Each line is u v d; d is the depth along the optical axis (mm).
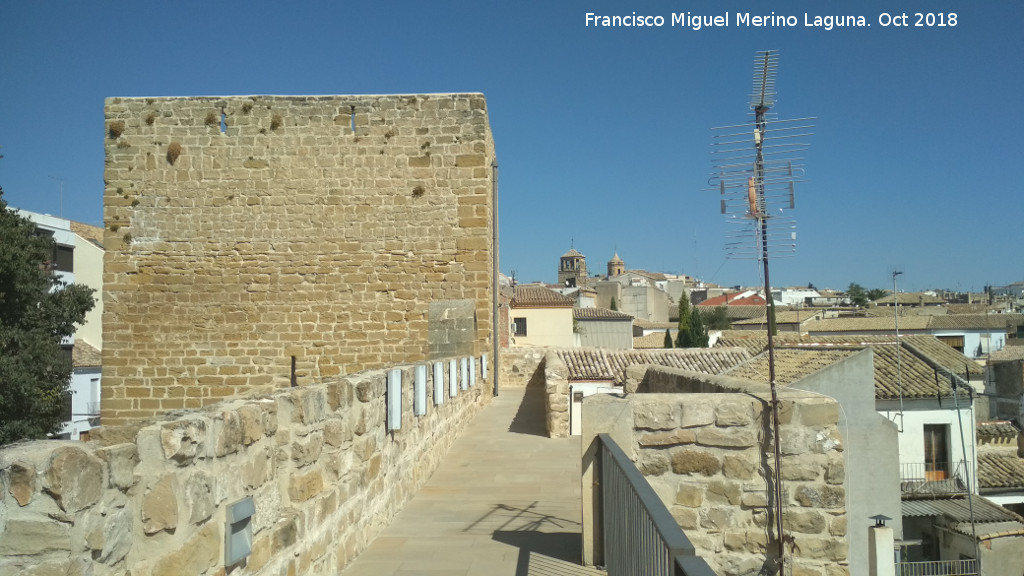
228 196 18375
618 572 5871
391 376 8656
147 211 18375
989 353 45219
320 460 6270
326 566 6344
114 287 18359
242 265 18359
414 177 18406
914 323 56812
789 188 9438
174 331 18344
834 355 20734
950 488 22984
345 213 18406
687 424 6957
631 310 89500
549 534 8164
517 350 26594
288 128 18438
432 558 7281
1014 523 21953
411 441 10031
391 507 8758
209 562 4246
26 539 2979
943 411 23391
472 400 17750
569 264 121125
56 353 26344
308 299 18359
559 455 13133
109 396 18250
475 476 11391
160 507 3748
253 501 4855
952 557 22594
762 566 6801
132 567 3531
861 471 18609
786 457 6906
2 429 23484
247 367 18297
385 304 18312
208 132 18422
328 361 18297
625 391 13359
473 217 18328
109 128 18391
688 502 6906
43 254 26422
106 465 3318
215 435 4348
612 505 6273
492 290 23156
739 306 86000
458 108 18406
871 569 12805
